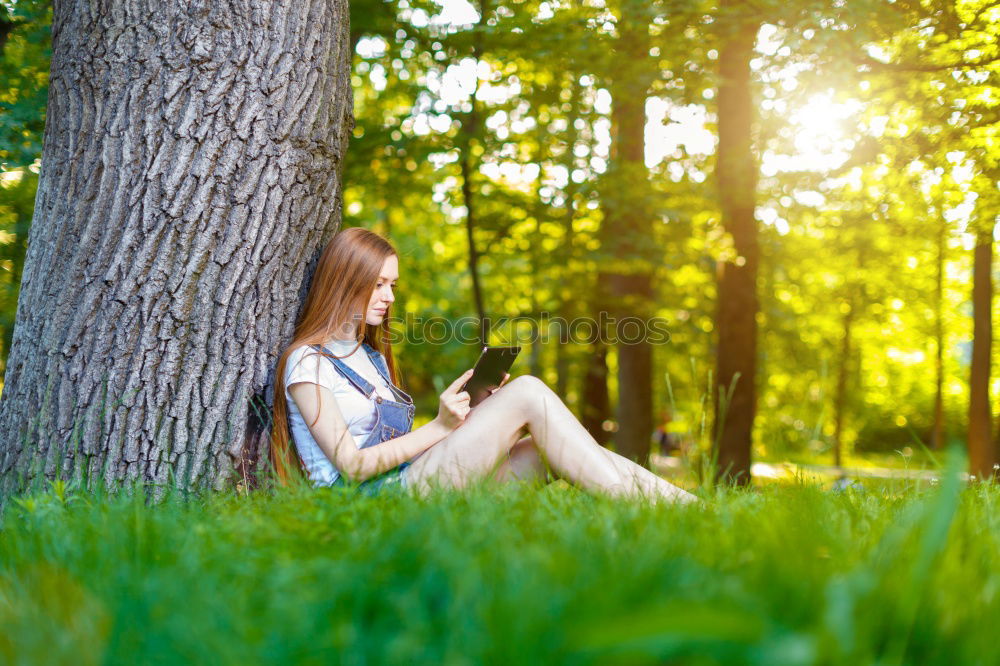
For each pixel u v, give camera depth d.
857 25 6.64
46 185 3.07
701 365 9.23
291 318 3.18
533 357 13.86
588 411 11.81
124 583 1.45
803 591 1.18
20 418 2.94
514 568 1.29
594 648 0.91
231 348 3.02
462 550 1.42
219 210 3.00
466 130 9.27
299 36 3.15
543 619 1.10
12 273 6.68
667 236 10.06
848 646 0.97
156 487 2.82
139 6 2.98
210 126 2.99
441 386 3.05
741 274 9.02
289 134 3.12
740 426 8.88
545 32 7.92
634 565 1.31
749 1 6.72
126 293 2.91
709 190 9.95
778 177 8.80
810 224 9.48
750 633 0.92
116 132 2.97
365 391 3.14
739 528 1.76
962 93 6.97
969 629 1.17
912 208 8.04
